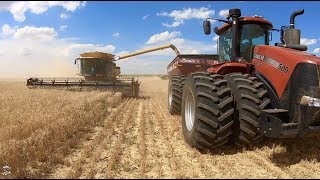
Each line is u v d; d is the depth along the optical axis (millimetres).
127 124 8766
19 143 6191
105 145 6297
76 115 9094
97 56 22609
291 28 6465
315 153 5812
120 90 19094
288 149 6051
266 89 5898
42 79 20703
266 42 7238
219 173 4863
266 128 5285
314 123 5109
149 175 4789
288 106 5391
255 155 5680
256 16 7105
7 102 12320
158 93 23734
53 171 5027
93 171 4969
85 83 19469
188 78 6418
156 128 8250
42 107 10938
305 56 5422
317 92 5055
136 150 6133
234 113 5867
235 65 6535
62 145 6414
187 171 4945
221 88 5809
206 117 5680
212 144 5766
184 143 6594
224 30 7832
